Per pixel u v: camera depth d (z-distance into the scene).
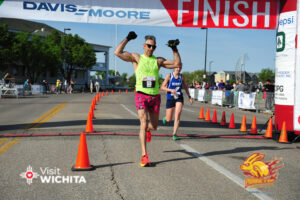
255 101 16.30
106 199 3.31
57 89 34.69
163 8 8.27
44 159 4.95
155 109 4.96
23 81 41.88
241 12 8.28
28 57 36.25
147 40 4.71
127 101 22.03
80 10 8.15
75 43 42.66
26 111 13.16
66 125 8.84
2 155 5.17
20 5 7.93
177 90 6.98
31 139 6.64
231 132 8.55
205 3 8.28
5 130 7.84
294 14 7.27
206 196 3.45
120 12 8.23
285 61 7.48
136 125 9.16
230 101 19.14
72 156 5.17
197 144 6.59
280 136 7.21
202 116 12.09
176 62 4.92
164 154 5.53
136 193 3.50
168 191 3.58
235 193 3.57
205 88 25.95
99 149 5.75
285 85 7.49
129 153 5.50
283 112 7.53
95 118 10.71
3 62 35.62
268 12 8.23
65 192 3.51
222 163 4.95
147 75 4.78
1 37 35.03
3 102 18.80
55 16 8.07
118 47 4.68
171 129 8.78
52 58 38.34
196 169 4.57
